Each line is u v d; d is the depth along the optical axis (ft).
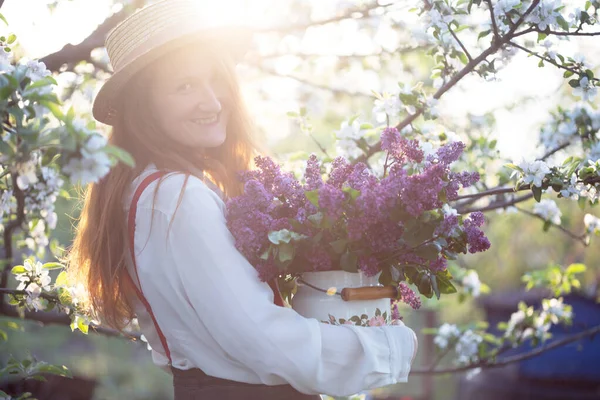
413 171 5.61
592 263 27.68
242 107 6.40
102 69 10.97
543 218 9.81
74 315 6.95
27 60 5.76
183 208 5.03
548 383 41.01
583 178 6.66
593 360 41.57
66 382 28.91
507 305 36.11
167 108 5.65
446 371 12.11
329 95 15.31
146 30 5.62
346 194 4.91
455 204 9.59
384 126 8.23
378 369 5.02
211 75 5.74
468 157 9.75
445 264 5.23
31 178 4.71
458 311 31.58
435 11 7.30
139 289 5.48
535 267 32.91
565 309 12.39
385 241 4.93
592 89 7.16
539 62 7.29
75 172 4.21
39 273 6.95
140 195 5.27
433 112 7.77
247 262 5.00
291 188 5.23
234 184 6.08
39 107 4.40
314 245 4.97
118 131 5.87
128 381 29.19
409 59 12.89
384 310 5.34
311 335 4.90
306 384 4.91
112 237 5.65
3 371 7.00
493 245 33.55
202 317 4.91
